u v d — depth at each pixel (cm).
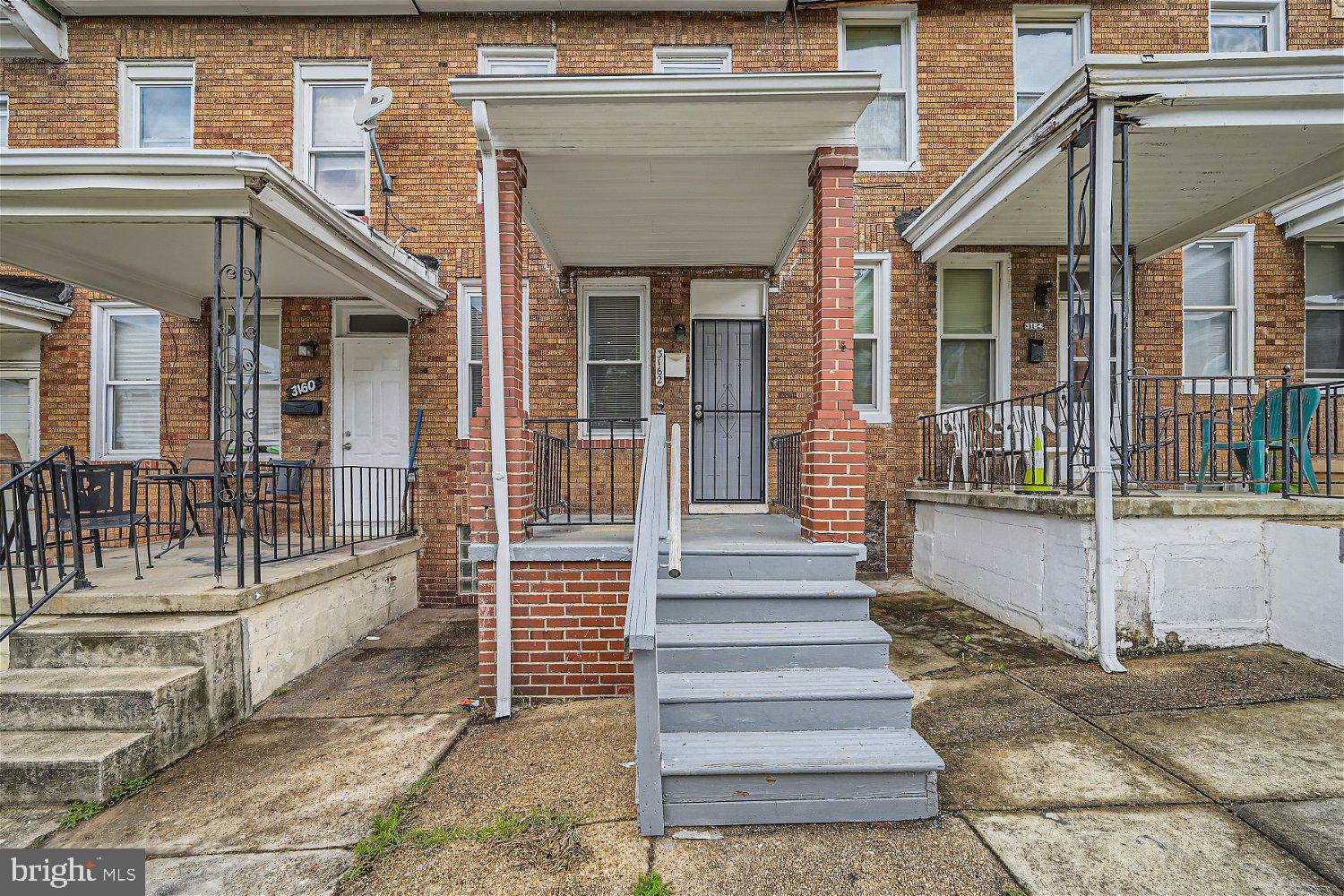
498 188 408
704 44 694
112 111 684
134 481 460
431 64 691
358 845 260
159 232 476
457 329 691
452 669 473
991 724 356
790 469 572
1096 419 438
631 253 645
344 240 506
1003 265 711
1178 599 445
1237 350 718
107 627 365
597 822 273
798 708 297
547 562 404
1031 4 701
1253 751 317
